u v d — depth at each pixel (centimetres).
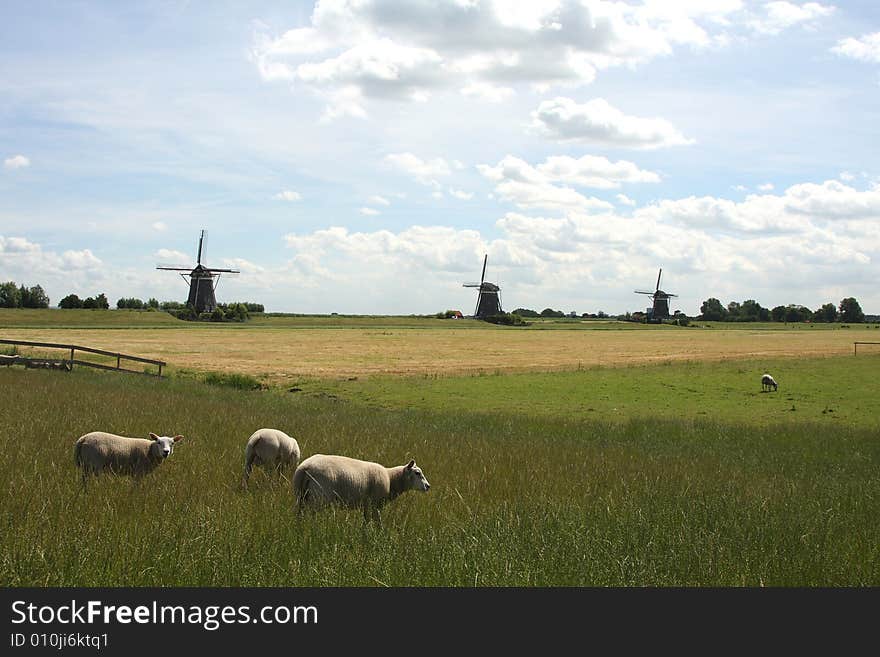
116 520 977
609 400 3991
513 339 11094
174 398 2797
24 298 16138
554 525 1087
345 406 3356
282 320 16362
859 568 977
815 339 11512
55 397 2450
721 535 1096
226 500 1129
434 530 1015
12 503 1028
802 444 2555
